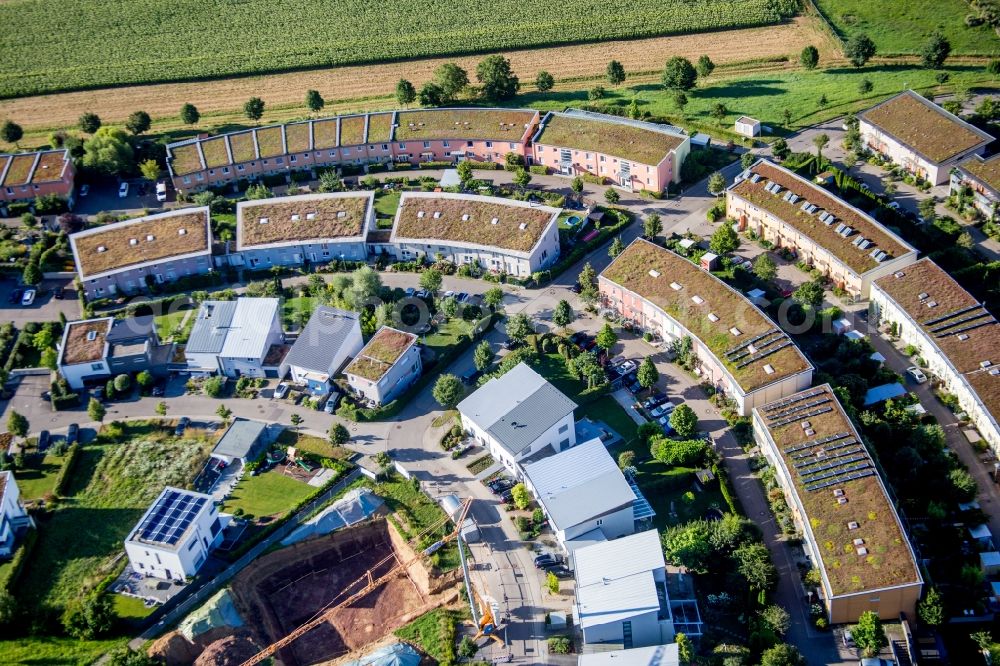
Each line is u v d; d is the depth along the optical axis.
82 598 165.00
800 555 165.88
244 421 195.88
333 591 172.25
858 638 150.12
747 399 186.75
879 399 189.75
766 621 151.75
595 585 154.12
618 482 170.25
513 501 177.62
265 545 173.00
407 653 154.50
